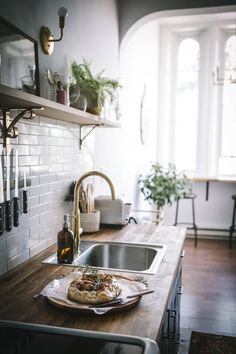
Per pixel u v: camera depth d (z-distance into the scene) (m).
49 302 1.13
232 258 4.52
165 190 4.92
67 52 2.00
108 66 2.85
